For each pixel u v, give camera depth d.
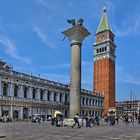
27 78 99.50
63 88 121.81
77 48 50.00
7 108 90.12
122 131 37.75
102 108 158.50
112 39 177.50
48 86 111.50
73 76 49.50
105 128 46.44
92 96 147.25
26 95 99.56
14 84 93.56
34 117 84.38
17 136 26.62
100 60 171.50
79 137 26.30
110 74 167.88
